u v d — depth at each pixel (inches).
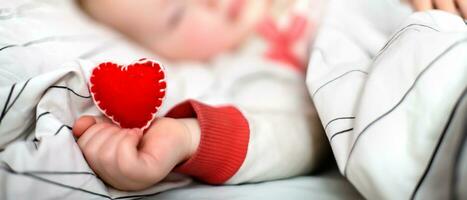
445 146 14.4
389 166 14.7
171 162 16.3
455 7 18.2
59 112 16.7
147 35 23.3
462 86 14.7
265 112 20.1
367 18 20.1
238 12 23.8
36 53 18.0
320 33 20.1
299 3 23.9
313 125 19.3
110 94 16.5
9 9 19.2
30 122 16.7
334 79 17.4
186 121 17.2
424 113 14.8
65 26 20.1
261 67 22.7
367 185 15.0
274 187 17.3
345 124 16.1
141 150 16.1
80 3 23.0
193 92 21.1
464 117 14.1
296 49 23.3
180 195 16.8
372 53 18.7
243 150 17.5
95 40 20.8
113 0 23.0
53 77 16.4
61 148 15.7
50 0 21.7
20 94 16.2
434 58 15.2
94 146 15.9
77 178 15.6
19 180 14.9
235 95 21.6
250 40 23.7
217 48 23.5
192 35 23.4
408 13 19.2
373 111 15.4
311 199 16.5
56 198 15.2
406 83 15.3
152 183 16.1
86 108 17.1
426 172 14.5
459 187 13.6
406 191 14.6
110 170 15.7
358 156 15.1
